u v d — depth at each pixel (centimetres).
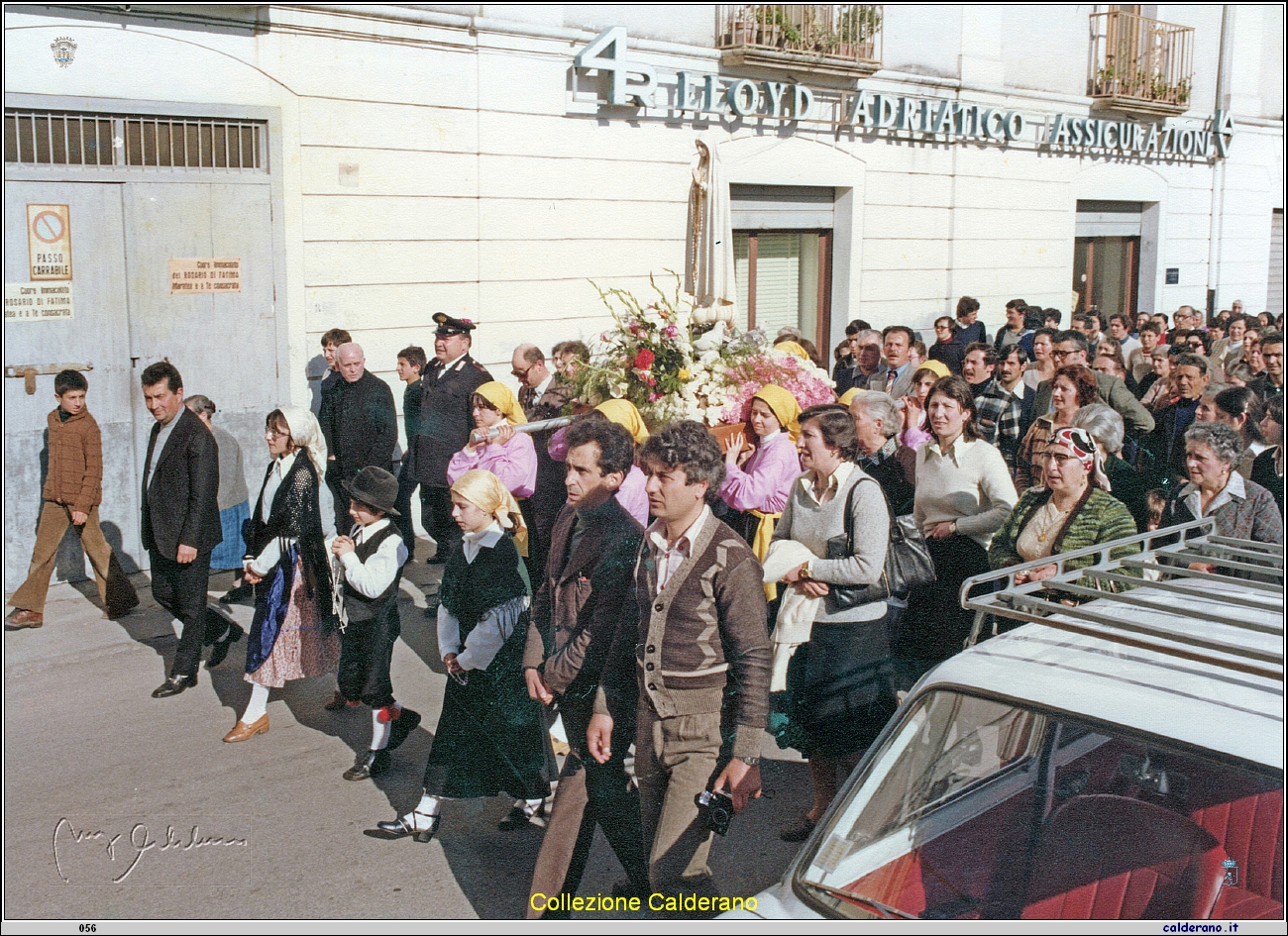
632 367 577
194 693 570
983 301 1276
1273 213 1622
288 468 504
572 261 937
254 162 774
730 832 429
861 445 522
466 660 402
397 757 500
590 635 351
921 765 268
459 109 853
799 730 413
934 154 1192
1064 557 317
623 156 955
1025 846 255
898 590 432
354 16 793
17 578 709
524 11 873
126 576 677
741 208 1061
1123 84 1359
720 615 321
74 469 642
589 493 361
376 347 841
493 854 416
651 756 327
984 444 491
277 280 788
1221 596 303
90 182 709
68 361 713
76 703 556
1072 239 1366
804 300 1141
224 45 745
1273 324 939
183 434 553
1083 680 262
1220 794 234
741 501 515
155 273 739
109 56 702
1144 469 640
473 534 401
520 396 748
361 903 380
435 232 857
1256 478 487
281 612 509
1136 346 1044
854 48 1069
